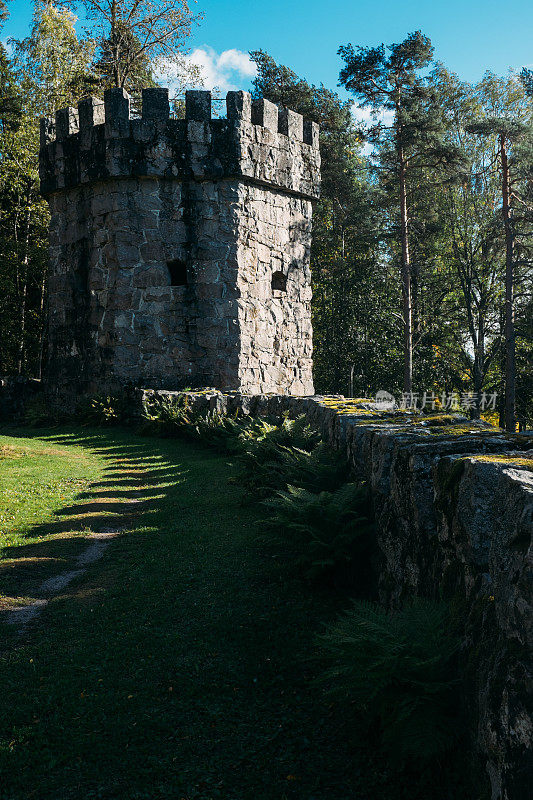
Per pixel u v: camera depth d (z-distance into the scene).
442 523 4.44
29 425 22.86
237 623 5.98
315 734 4.30
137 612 6.36
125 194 22.75
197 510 10.22
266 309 23.97
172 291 22.84
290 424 11.40
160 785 3.85
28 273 36.97
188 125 22.48
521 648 3.07
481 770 3.30
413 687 3.74
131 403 21.31
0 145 34.53
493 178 42.81
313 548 6.44
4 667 5.31
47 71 37.66
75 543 8.74
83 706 4.70
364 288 40.84
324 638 4.33
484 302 41.38
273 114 23.83
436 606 4.12
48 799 3.76
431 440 5.40
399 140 31.41
